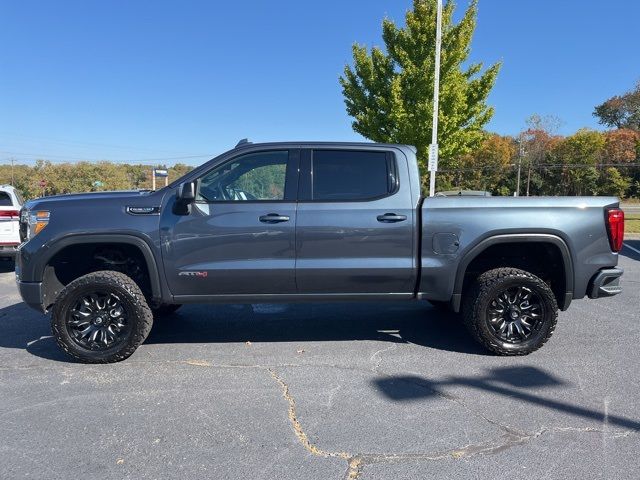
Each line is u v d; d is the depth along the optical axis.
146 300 4.91
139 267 4.86
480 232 4.51
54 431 3.28
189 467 2.85
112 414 3.52
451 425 3.32
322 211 4.48
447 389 3.92
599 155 50.47
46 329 5.67
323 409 3.58
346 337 5.32
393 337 5.32
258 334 5.44
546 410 3.54
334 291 4.61
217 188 4.60
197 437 3.19
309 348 4.96
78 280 4.45
